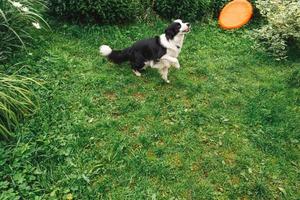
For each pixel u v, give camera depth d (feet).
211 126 14.43
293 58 20.10
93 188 11.24
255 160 12.99
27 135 12.73
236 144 13.61
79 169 11.84
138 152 12.78
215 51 20.21
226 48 20.68
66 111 14.32
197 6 22.72
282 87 17.29
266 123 14.80
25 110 13.66
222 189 11.75
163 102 15.60
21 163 11.64
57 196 10.86
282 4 21.18
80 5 19.94
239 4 23.31
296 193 11.84
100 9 20.11
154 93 16.14
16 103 13.23
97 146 12.91
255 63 19.35
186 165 12.47
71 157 12.25
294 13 20.07
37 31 19.67
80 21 20.89
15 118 12.91
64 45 18.85
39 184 11.14
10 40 17.42
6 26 16.72
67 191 10.94
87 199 10.86
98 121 14.11
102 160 12.32
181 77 17.53
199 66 18.51
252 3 24.16
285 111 15.55
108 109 14.85
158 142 13.46
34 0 20.49
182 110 15.16
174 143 13.42
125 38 20.16
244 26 23.54
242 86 17.22
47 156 11.99
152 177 11.92
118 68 17.76
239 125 14.60
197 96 16.20
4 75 14.23
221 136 13.97
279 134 14.17
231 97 16.31
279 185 12.07
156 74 17.58
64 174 11.57
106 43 19.58
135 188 11.38
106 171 11.92
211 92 16.57
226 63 19.07
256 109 15.49
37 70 16.49
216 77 17.79
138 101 15.57
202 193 11.44
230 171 12.41
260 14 24.38
